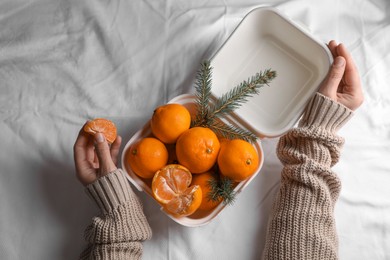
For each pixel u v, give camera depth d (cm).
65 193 95
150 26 103
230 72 93
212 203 81
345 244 94
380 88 101
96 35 103
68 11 104
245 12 104
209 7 104
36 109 99
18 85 100
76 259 92
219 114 83
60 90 100
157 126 77
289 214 82
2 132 98
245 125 86
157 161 77
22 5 104
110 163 81
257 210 94
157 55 102
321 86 87
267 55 94
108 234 79
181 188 77
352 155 98
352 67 90
